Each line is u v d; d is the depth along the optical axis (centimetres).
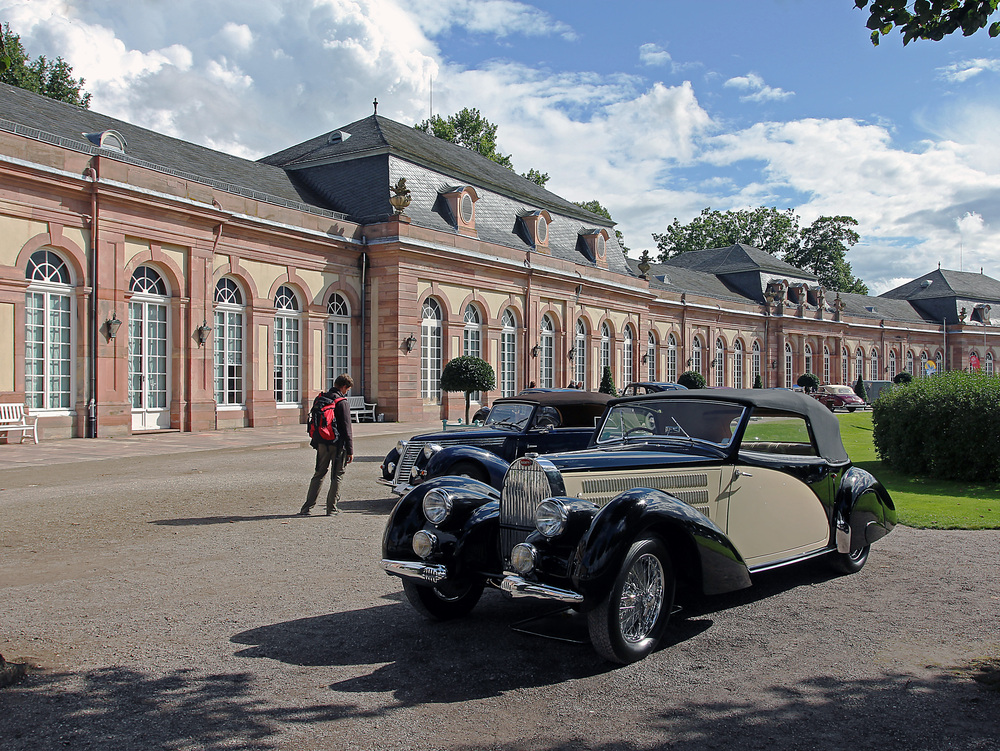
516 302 3209
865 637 508
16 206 1736
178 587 623
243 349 2339
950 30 514
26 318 1781
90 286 1891
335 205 2812
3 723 373
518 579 464
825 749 349
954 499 1101
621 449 591
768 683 428
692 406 614
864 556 702
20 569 680
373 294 2688
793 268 5925
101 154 1922
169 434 2058
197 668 448
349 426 973
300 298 2498
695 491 550
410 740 358
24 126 1834
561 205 3759
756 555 590
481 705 399
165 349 2125
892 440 1399
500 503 534
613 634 446
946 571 693
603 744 354
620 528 452
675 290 4766
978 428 1258
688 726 373
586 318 3694
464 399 2944
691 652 481
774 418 624
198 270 2158
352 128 3119
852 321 6247
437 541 522
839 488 677
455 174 3086
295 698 406
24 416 1759
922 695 409
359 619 545
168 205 2042
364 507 1027
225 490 1145
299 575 664
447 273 2844
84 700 401
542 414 1093
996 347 7569
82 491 1123
